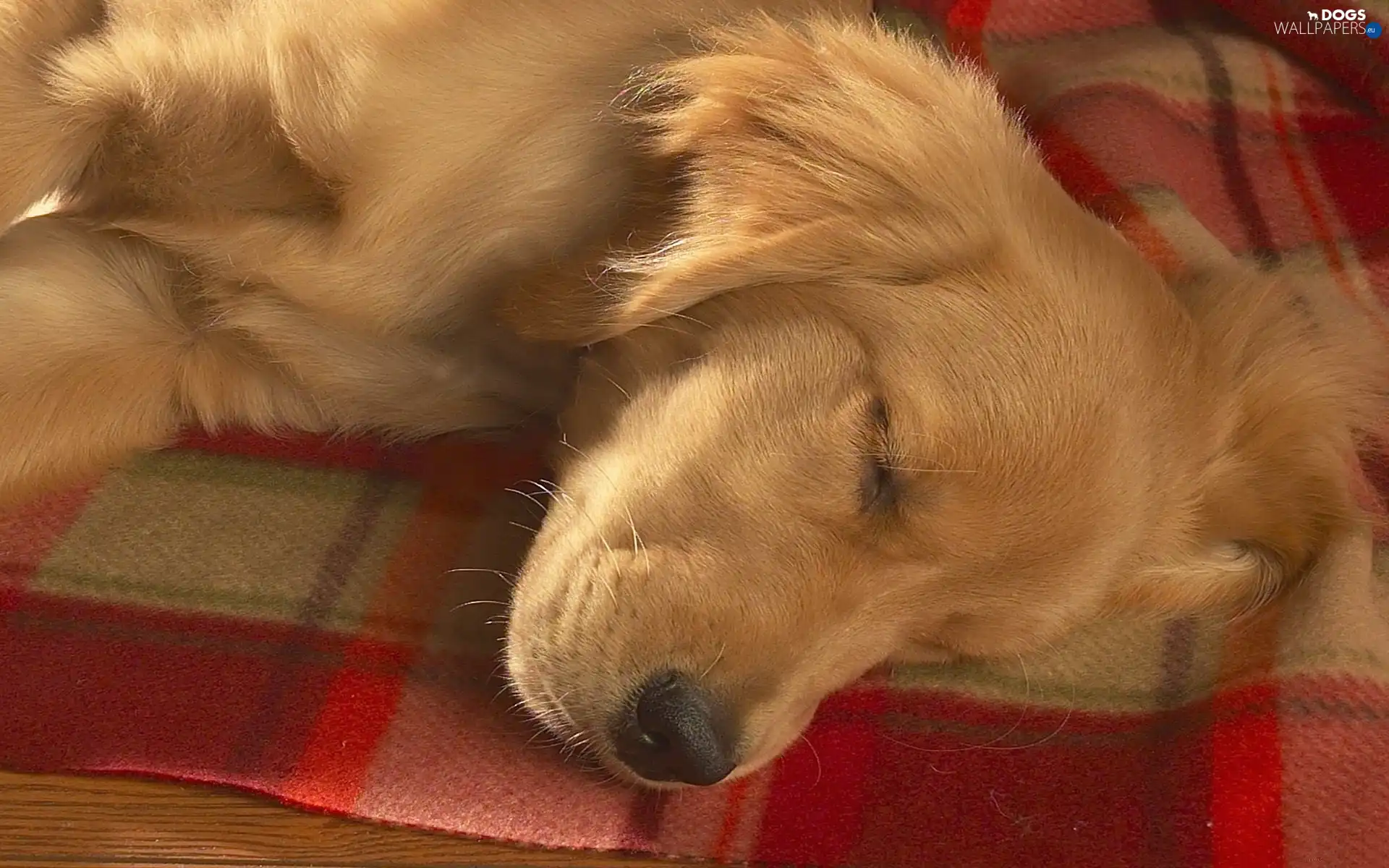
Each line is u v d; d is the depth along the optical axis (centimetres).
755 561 109
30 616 111
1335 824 113
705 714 108
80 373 114
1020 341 110
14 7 112
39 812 108
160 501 115
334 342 116
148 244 116
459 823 110
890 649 112
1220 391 116
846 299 111
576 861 111
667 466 110
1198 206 135
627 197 113
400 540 116
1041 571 111
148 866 108
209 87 112
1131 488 112
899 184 111
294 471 117
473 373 118
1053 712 117
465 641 114
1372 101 141
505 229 114
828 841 112
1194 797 114
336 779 110
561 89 113
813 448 110
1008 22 141
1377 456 122
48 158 112
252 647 112
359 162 112
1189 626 119
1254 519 118
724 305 111
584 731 110
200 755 109
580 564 110
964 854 112
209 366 117
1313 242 135
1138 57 138
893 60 114
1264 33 143
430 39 112
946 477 109
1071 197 121
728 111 111
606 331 111
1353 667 115
